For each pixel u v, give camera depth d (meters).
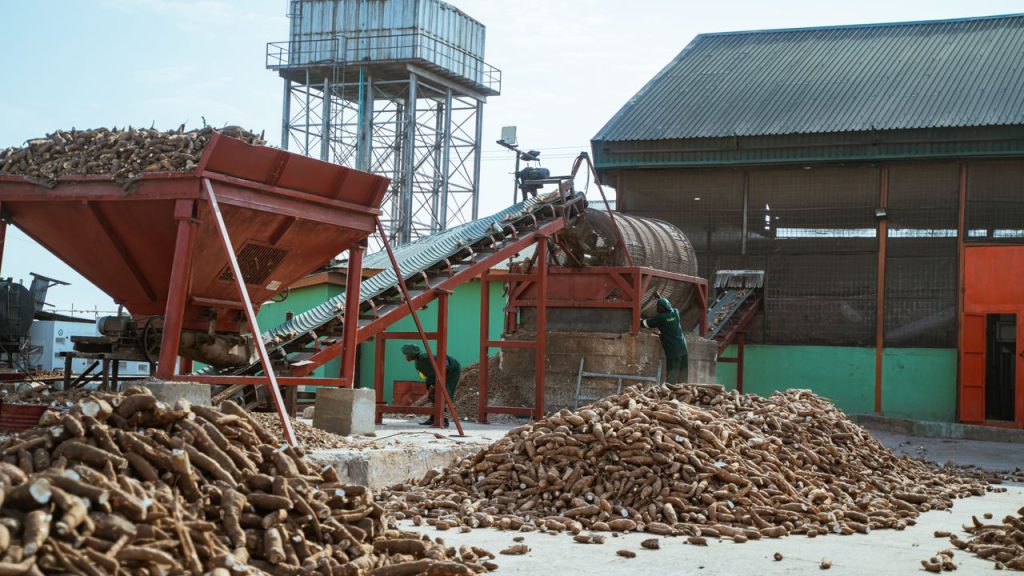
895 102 32.84
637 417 11.23
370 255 34.53
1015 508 12.48
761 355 32.69
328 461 10.80
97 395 6.15
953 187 31.09
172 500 5.35
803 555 8.46
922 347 31.09
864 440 14.77
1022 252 30.14
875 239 31.80
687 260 26.14
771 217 32.91
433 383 19.91
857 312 31.86
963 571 7.87
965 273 30.73
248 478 6.05
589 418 11.21
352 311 13.66
